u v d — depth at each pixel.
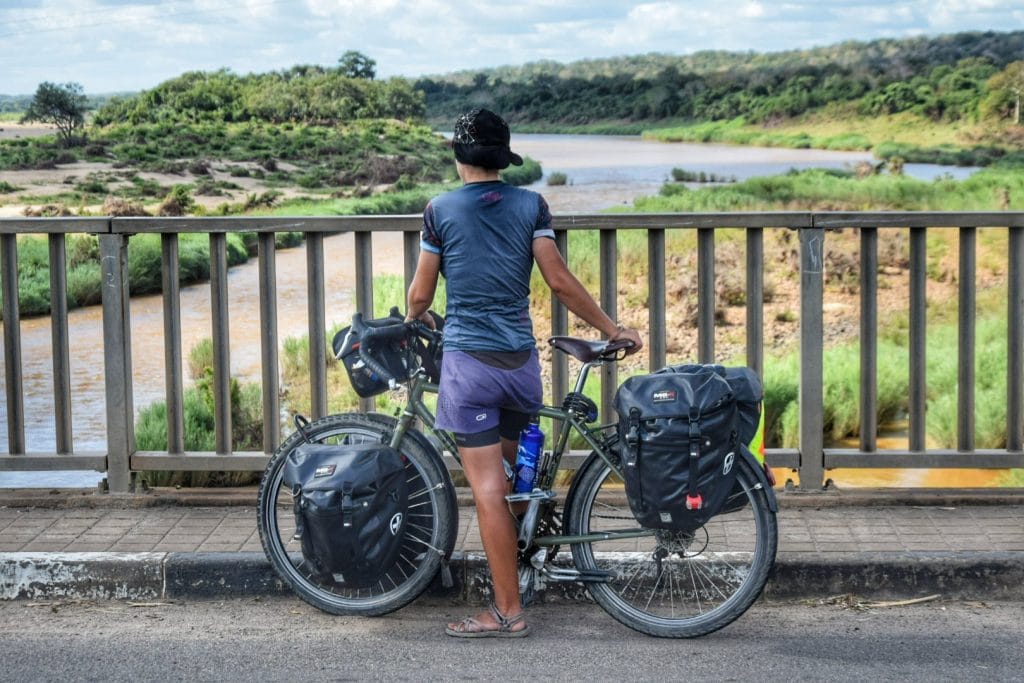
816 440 5.12
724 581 4.21
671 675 3.67
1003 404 8.76
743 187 46.38
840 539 4.61
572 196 50.00
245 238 25.86
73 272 19.38
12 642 4.04
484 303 3.85
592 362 4.09
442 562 4.24
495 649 3.93
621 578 4.28
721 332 13.46
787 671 3.69
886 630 4.06
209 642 4.02
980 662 3.75
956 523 4.80
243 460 5.25
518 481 4.06
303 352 11.80
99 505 5.20
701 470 3.65
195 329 15.00
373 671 3.74
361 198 54.03
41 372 12.52
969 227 5.05
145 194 53.62
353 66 167.25
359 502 3.95
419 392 4.25
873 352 5.11
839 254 18.20
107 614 4.33
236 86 142.75
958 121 140.00
